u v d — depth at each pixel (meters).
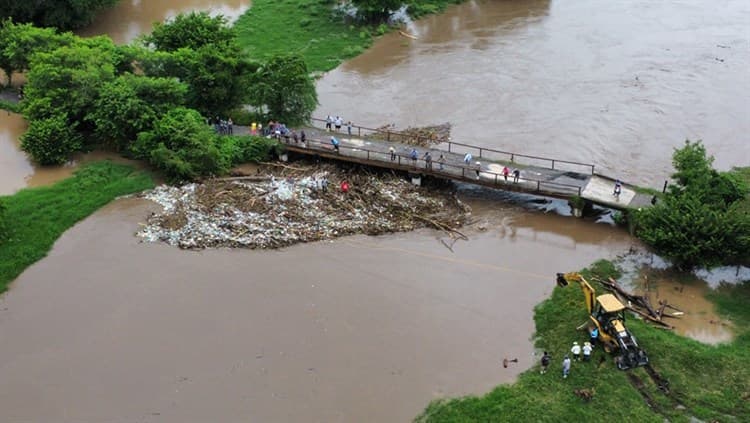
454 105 76.69
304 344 45.59
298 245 55.12
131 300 49.72
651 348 43.69
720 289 49.75
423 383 42.56
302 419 40.31
